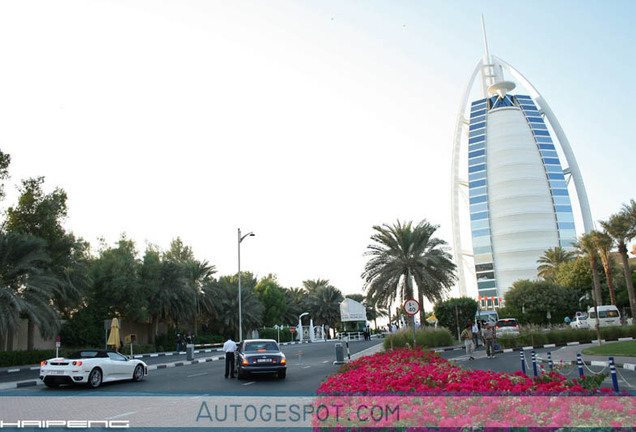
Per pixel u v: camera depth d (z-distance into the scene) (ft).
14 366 101.24
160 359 119.85
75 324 135.85
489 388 23.84
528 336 107.24
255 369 60.13
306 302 290.15
